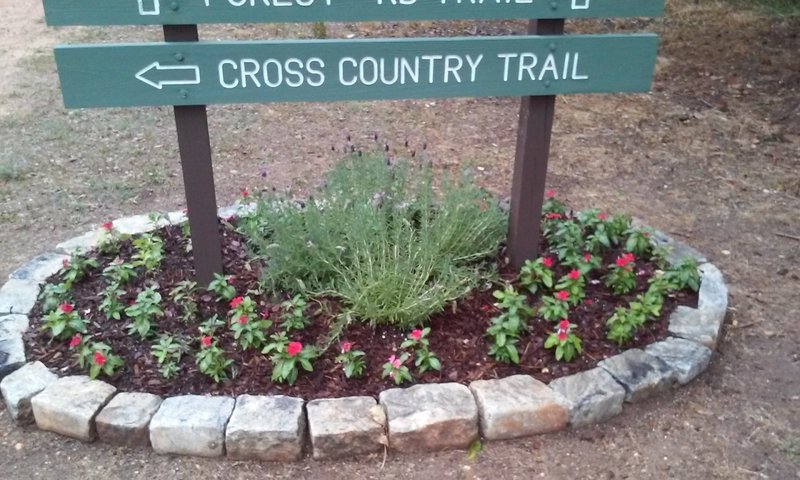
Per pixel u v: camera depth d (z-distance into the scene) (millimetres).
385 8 2865
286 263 3188
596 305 3246
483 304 3225
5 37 7324
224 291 3166
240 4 2760
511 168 5012
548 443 2746
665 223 4383
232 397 2740
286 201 3789
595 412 2793
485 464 2656
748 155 5273
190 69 2816
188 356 2936
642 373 2902
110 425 2658
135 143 5293
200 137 2973
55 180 4758
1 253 3955
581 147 5336
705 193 4754
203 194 3070
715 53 7008
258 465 2643
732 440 2789
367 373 2861
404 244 3234
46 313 3146
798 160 5191
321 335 3014
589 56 3057
